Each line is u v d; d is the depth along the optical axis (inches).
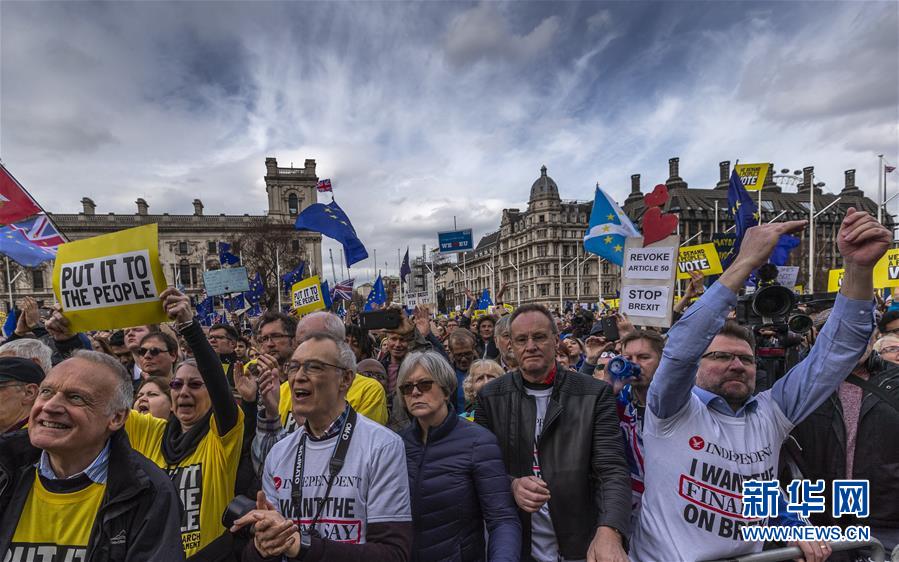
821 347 84.9
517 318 102.9
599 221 263.1
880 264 347.3
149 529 72.7
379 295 466.3
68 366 76.0
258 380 116.1
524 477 90.4
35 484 77.8
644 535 90.4
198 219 2450.8
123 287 105.4
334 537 80.0
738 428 88.4
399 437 88.5
